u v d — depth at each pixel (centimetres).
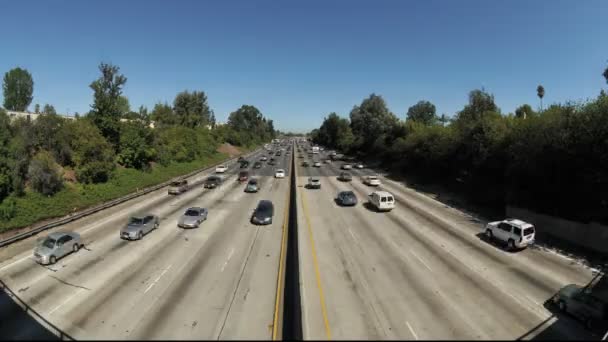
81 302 1625
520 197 3148
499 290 1772
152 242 2484
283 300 1659
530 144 2850
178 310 1565
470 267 2062
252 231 2773
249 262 2125
